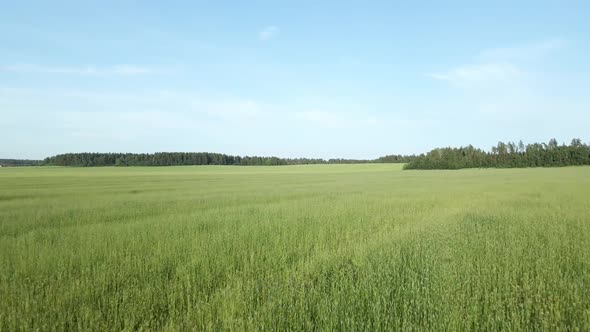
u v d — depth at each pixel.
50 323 5.24
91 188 40.78
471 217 15.23
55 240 11.20
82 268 7.84
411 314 5.26
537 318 5.13
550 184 40.66
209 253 9.03
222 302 5.86
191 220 14.92
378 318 4.91
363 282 6.28
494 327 4.88
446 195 27.81
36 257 8.79
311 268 7.61
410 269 7.07
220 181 57.19
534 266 7.49
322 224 13.61
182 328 5.07
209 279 7.18
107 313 5.70
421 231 11.56
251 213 17.25
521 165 126.88
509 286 6.32
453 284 6.05
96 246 9.92
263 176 77.12
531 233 10.77
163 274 7.89
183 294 6.56
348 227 12.77
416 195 28.19
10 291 6.41
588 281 6.52
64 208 20.64
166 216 16.70
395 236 10.78
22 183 50.97
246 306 5.65
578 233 10.45
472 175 74.06
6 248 10.09
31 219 16.33
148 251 9.62
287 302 5.66
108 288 6.90
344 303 5.59
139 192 34.28
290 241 10.48
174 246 9.86
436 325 4.85
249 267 8.02
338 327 4.99
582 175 64.25
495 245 9.05
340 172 101.31
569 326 4.85
